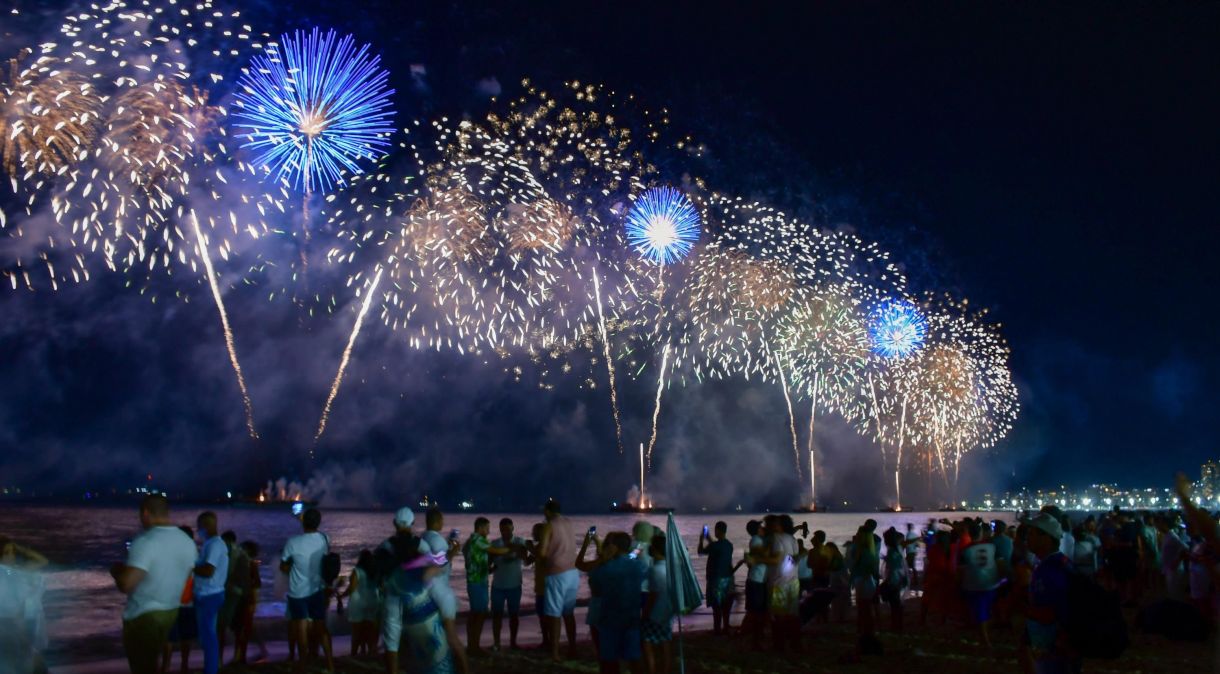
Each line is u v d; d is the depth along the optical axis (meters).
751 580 14.59
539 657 13.50
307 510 12.08
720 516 128.88
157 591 7.79
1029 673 8.92
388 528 76.75
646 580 11.00
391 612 10.08
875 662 13.26
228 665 12.72
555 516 13.55
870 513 123.94
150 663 7.77
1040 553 7.63
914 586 25.25
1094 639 7.03
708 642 15.36
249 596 12.98
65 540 55.69
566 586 13.33
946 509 133.00
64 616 19.23
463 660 8.93
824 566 17.31
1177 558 17.00
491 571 14.38
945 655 13.78
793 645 14.13
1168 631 14.91
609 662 9.88
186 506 135.00
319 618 11.88
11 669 9.16
